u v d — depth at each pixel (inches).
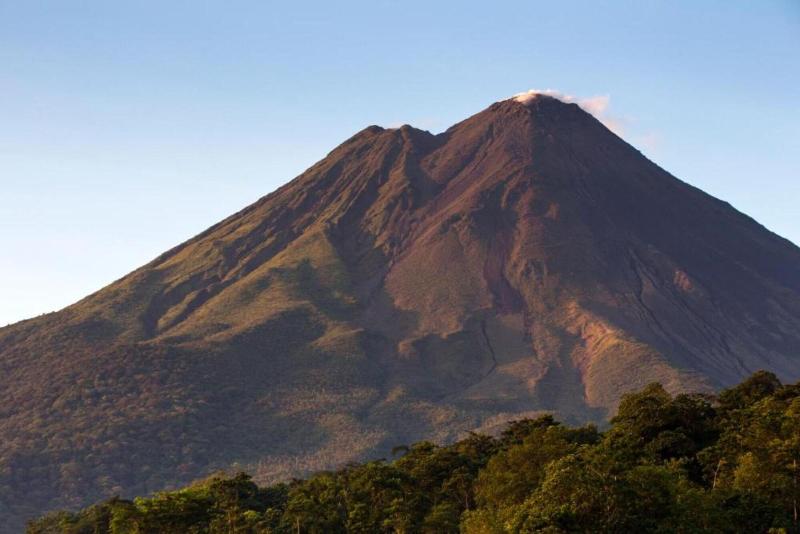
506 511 4643.2
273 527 6535.4
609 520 4114.2
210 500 6323.8
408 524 5802.2
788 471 4894.2
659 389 6328.7
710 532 4394.7
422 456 7116.1
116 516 5876.0
